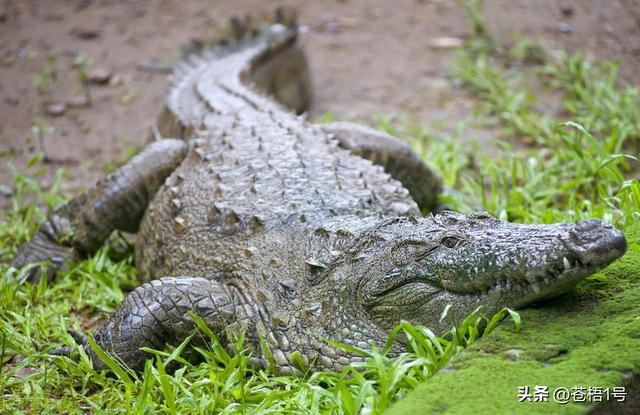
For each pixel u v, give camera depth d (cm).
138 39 2167
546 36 2030
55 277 1207
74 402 873
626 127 1414
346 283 860
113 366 870
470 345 773
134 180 1197
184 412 822
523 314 803
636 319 775
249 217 1009
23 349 974
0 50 2106
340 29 2219
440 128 1664
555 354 742
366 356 834
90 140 1702
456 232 807
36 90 1911
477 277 777
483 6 2256
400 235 847
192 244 1043
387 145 1268
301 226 970
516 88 1800
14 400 880
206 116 1334
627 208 1037
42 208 1423
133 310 922
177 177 1173
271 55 1797
